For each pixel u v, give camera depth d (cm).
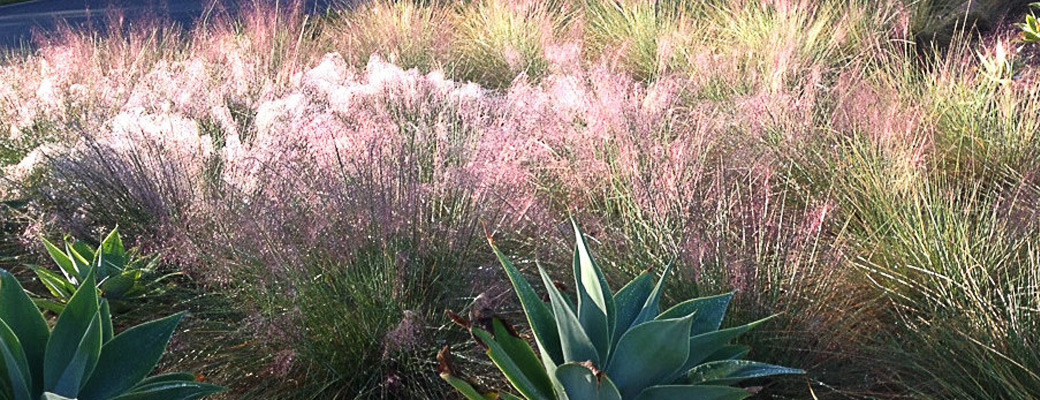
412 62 841
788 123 548
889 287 422
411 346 377
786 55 686
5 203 498
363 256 405
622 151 489
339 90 604
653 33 826
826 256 411
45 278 407
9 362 250
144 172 491
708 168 506
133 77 748
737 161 510
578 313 277
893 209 443
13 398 256
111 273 412
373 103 608
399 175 441
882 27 805
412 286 399
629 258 409
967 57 695
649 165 472
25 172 532
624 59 820
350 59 817
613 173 487
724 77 690
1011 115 548
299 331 380
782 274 388
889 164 484
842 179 482
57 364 269
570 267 423
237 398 383
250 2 916
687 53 768
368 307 392
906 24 738
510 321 403
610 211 461
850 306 406
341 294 397
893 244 430
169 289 430
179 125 546
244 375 389
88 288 272
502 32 865
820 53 752
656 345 261
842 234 441
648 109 557
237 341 393
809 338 376
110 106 660
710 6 901
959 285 375
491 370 387
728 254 393
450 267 413
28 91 693
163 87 655
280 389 383
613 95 552
